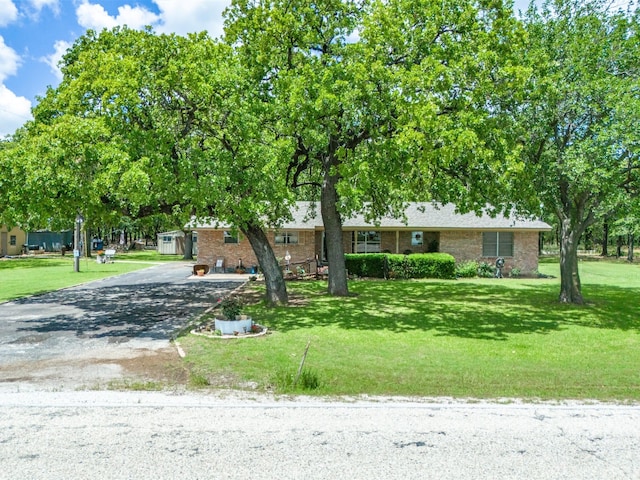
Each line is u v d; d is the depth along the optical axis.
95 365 8.67
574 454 5.20
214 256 28.92
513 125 14.41
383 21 14.71
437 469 4.80
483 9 15.31
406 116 13.43
